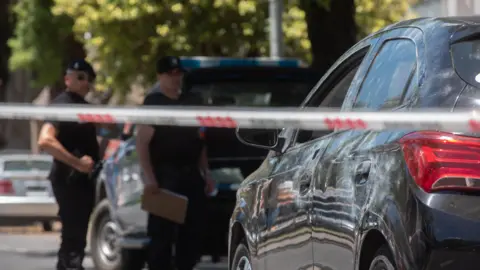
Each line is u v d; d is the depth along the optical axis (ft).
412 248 31.99
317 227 38.78
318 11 114.21
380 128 31.50
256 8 166.61
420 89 34.09
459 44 34.47
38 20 220.64
